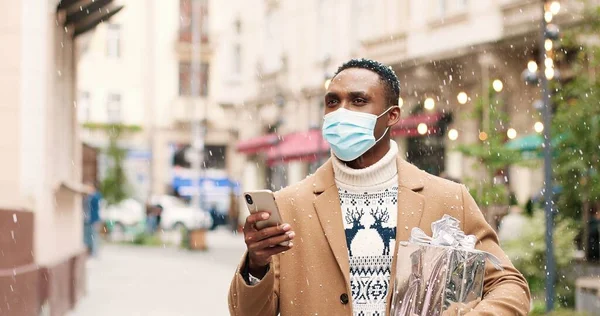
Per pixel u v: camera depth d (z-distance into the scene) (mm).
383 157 2936
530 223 10703
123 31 43812
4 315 7039
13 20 8570
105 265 19391
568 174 11336
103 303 12031
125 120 43469
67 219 11148
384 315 2764
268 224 2537
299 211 2910
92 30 12742
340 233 2844
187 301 12445
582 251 12750
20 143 8547
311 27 28266
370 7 24281
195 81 40156
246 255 2707
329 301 2795
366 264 2836
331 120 2898
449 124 20766
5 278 7078
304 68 28875
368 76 2932
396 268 2646
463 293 2525
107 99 43500
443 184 2973
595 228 12734
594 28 11812
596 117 11156
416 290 2564
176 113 43594
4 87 8555
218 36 43594
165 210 35688
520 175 17562
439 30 20906
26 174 8555
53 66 9266
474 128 19781
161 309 11461
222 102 39219
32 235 8484
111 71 43562
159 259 21594
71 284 11289
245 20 35156
